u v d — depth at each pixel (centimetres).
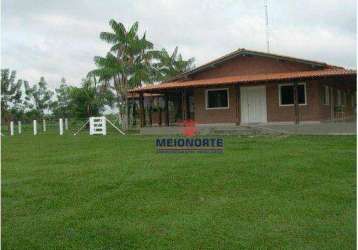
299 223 645
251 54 2503
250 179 942
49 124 4253
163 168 1093
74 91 3834
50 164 1264
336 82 2750
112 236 611
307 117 2372
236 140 1834
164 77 3816
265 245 564
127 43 3325
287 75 2286
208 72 2634
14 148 1836
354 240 575
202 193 838
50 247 580
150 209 736
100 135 2688
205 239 590
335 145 1527
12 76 4781
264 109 2473
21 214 730
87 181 969
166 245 574
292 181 919
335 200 768
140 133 2528
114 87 3462
